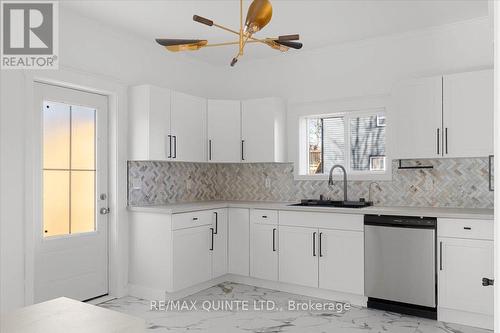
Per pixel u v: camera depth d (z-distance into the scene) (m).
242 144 4.86
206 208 4.29
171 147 4.27
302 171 4.91
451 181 3.93
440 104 3.70
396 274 3.54
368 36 4.29
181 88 4.90
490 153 3.48
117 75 4.09
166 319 3.41
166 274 3.86
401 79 4.19
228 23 3.94
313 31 4.14
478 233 3.21
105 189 4.07
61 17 3.56
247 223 4.46
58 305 1.56
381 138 4.46
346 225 3.82
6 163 3.16
